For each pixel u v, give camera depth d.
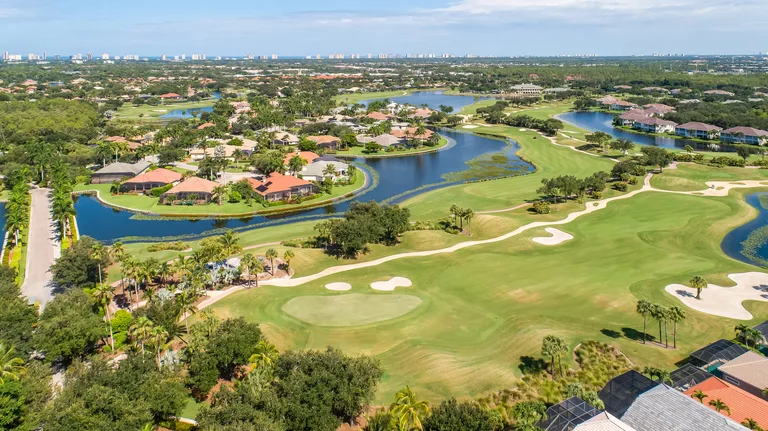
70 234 121.69
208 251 95.88
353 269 98.94
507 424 54.84
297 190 156.00
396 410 48.94
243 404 50.75
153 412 53.25
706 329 74.06
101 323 70.69
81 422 47.03
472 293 87.69
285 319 78.06
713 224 123.38
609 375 63.47
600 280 91.38
